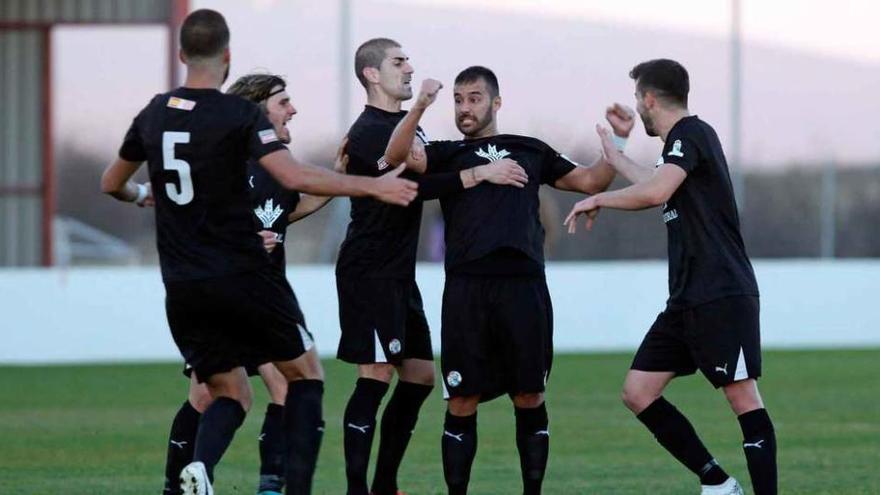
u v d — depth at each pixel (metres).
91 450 33.31
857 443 33.66
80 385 47.72
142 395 45.09
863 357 55.59
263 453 25.36
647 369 24.02
